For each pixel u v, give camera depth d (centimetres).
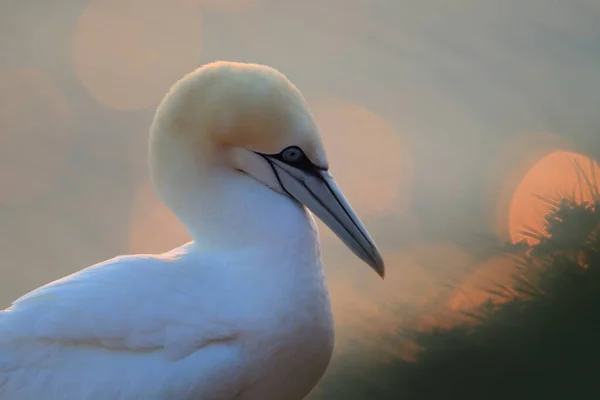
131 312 422
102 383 422
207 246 427
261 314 423
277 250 425
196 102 426
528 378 444
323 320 426
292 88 427
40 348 423
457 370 447
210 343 423
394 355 452
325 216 429
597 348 444
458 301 458
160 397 422
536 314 449
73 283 424
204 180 427
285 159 428
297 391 428
